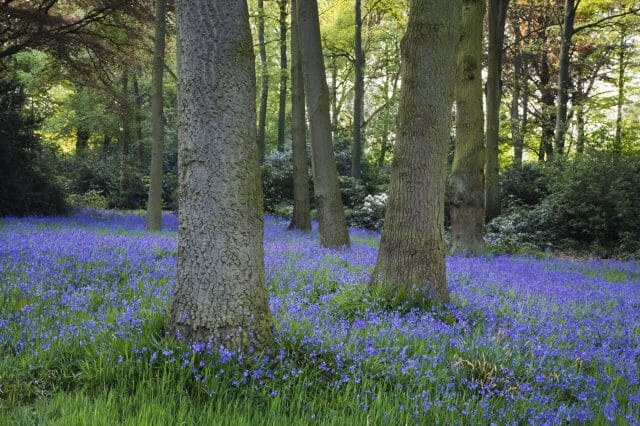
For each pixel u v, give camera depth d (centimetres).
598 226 1834
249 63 428
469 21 1310
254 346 422
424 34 648
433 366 434
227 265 418
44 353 409
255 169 436
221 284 417
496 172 2081
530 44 2964
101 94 2300
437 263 666
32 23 1908
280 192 2925
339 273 838
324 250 1167
